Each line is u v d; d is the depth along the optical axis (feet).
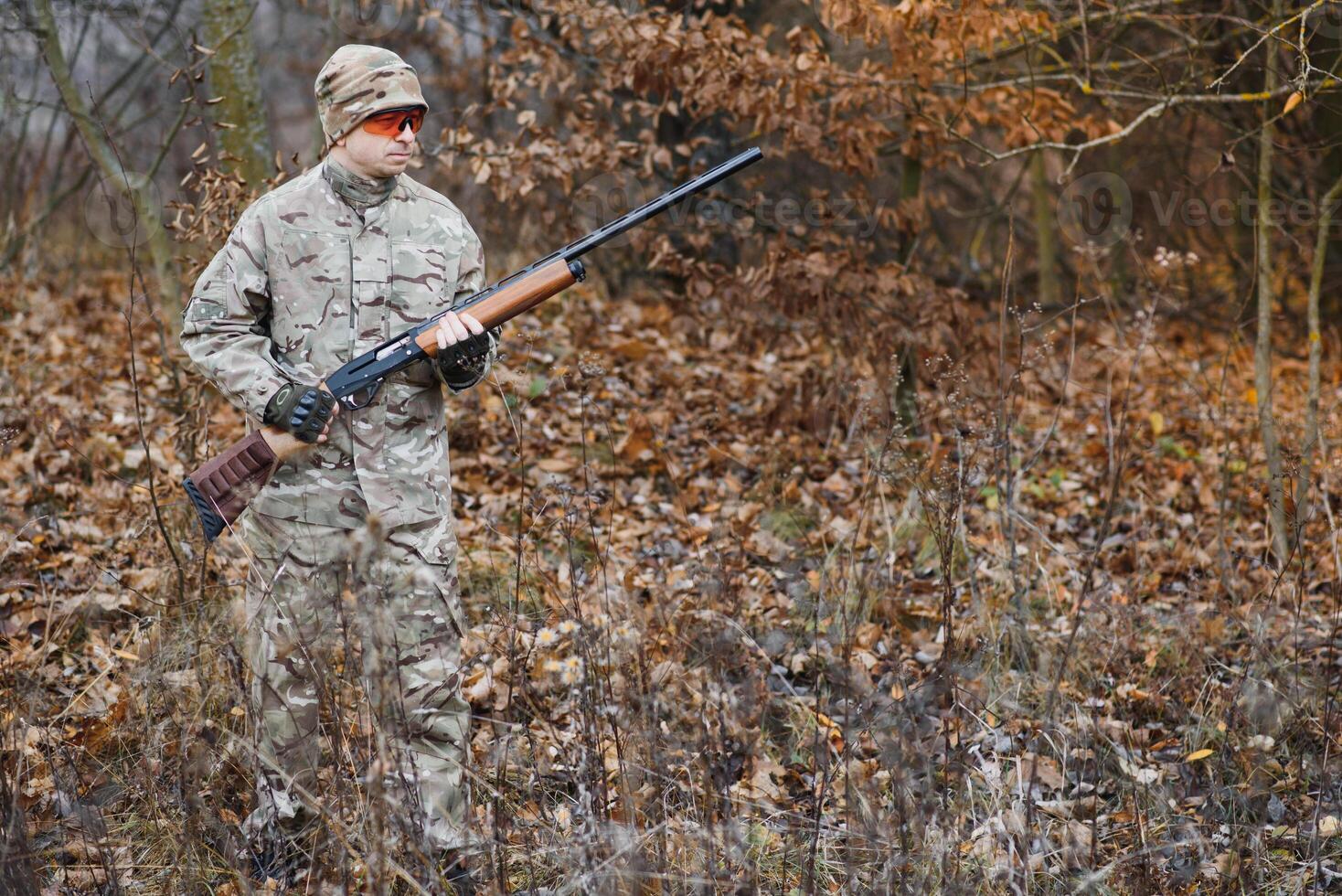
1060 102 20.39
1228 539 17.35
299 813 10.37
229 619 11.74
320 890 8.93
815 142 19.80
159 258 19.89
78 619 14.08
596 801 9.70
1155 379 26.07
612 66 20.92
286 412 9.79
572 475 19.06
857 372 20.71
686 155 21.43
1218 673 13.78
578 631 10.55
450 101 28.66
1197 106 20.25
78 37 28.45
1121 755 11.78
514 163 20.02
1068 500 19.43
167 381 21.98
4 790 9.46
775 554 16.33
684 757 10.47
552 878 9.99
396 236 10.17
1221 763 11.39
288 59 41.88
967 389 19.26
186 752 10.17
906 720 10.55
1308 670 13.14
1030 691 13.25
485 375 10.49
